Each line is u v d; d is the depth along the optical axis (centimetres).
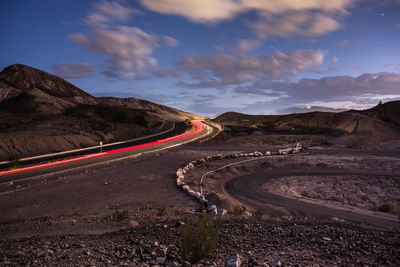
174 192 1948
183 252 582
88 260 564
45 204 1627
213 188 2434
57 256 595
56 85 17675
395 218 1650
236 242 716
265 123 12950
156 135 6912
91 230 981
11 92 12362
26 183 2189
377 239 691
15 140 4466
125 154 3875
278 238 756
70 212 1458
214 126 10044
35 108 9850
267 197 2222
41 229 1009
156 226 920
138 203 1630
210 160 3662
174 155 3878
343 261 538
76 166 2964
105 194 1867
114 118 10088
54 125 7581
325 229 834
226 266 487
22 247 709
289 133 9406
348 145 5462
